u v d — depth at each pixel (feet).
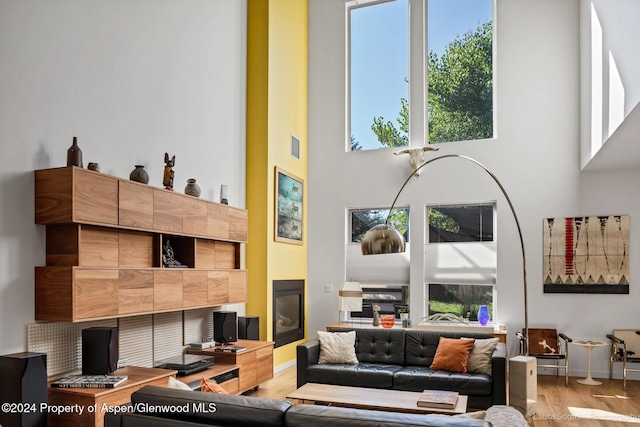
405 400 13.71
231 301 18.62
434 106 25.79
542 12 23.79
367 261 25.95
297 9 26.55
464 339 17.31
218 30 20.76
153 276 14.47
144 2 16.37
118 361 14.24
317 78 27.55
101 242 13.23
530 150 23.56
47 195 12.17
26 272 12.07
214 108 20.25
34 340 12.14
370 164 26.18
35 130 12.48
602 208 22.45
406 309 25.16
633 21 13.17
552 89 23.43
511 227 23.53
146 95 16.31
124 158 15.26
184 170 18.12
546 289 22.85
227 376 16.63
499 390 15.60
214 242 18.60
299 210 25.91
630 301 21.86
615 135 16.26
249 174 22.62
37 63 12.59
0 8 11.74
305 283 26.48
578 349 22.43
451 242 24.68
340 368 17.34
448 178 24.71
